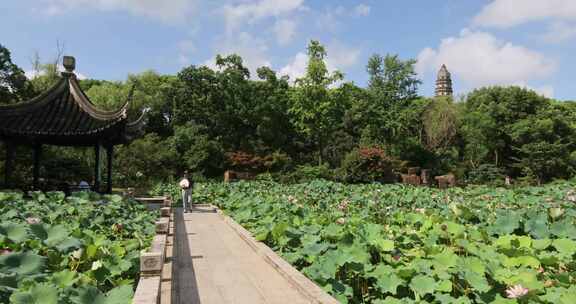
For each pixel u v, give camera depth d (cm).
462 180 3319
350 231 661
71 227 675
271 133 3756
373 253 583
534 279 423
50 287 329
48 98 1486
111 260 477
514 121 4075
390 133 3781
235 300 486
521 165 3747
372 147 3219
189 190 1445
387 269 485
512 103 4147
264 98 3828
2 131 1315
